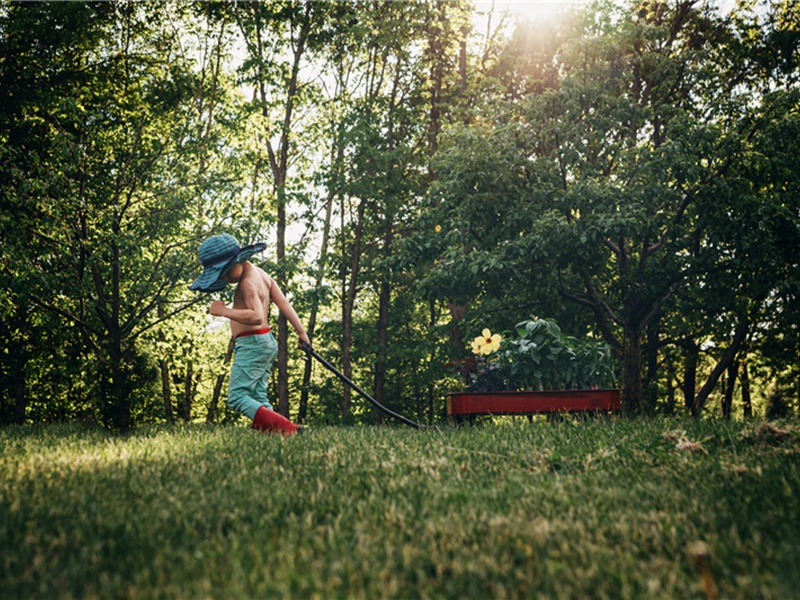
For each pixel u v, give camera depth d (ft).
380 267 53.01
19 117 50.34
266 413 22.08
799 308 50.83
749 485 12.00
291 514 10.32
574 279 49.21
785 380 74.43
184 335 59.36
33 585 7.37
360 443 19.22
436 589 7.41
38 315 51.93
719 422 22.70
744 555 8.22
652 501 11.19
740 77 56.75
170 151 48.85
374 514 10.52
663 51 50.80
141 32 51.29
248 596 7.05
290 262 60.18
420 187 73.67
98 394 38.09
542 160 46.50
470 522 9.78
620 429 21.07
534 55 65.36
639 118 44.88
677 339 65.98
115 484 12.89
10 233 40.55
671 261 45.14
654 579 7.39
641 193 42.04
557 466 15.34
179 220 45.78
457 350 68.23
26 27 49.24
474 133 46.75
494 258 43.14
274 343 22.99
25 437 24.62
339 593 7.07
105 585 7.31
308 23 65.57
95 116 44.14
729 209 42.55
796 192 43.32
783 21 56.85
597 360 29.27
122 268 46.47
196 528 9.89
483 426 24.07
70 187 42.01
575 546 8.57
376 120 66.54
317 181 66.49
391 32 68.18
